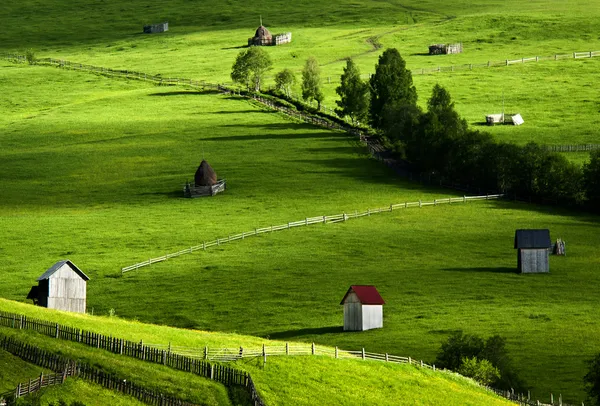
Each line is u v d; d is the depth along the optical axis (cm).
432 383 19775
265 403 17075
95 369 16738
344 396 18088
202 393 16888
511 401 19788
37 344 17688
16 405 14700
